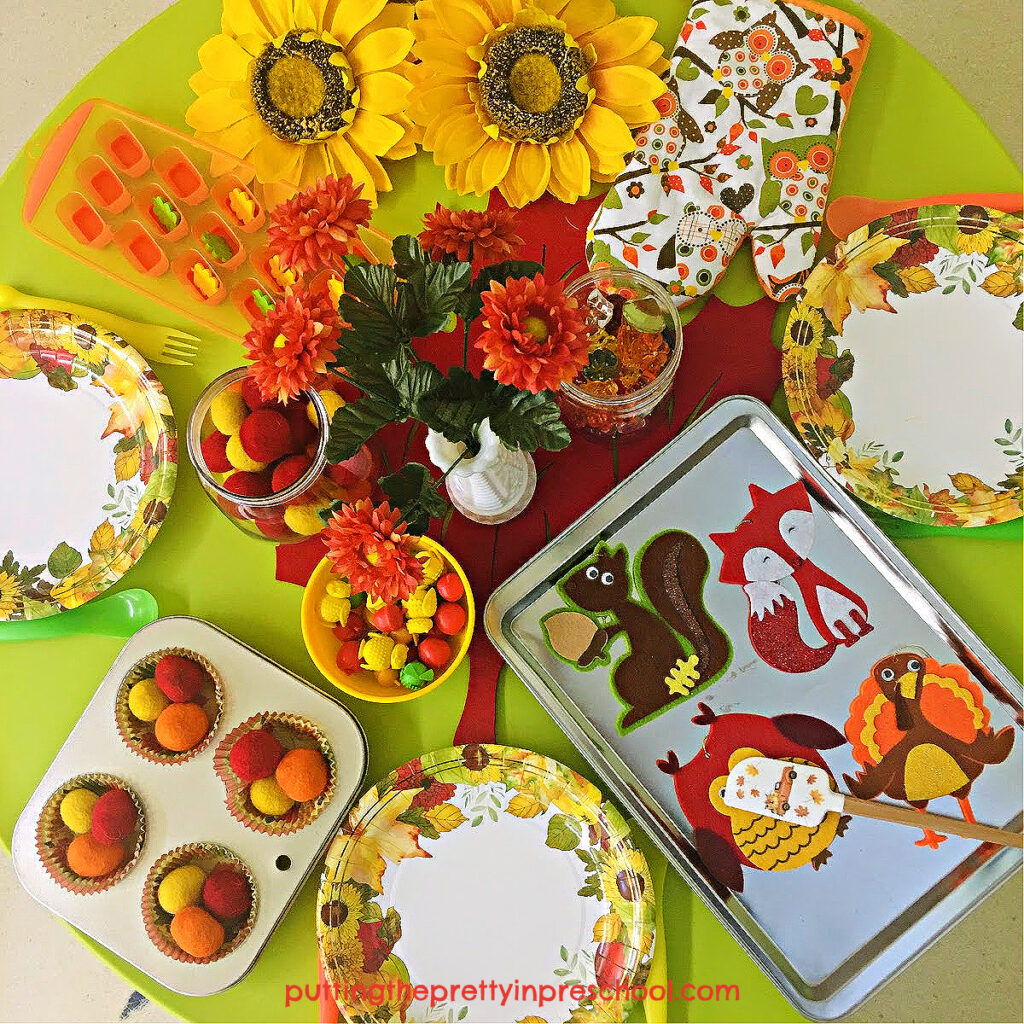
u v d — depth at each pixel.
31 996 1.43
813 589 0.81
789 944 0.77
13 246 0.91
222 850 0.78
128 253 0.89
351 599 0.78
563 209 0.87
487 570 0.84
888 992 1.35
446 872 0.78
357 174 0.86
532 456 0.85
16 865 0.79
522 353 0.49
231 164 0.88
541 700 0.79
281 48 0.84
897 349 0.83
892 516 0.82
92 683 0.85
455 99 0.84
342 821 0.79
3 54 1.59
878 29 0.88
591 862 0.78
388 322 0.56
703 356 0.86
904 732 0.79
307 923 0.79
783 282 0.83
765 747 0.80
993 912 1.35
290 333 0.55
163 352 0.88
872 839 0.78
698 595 0.82
